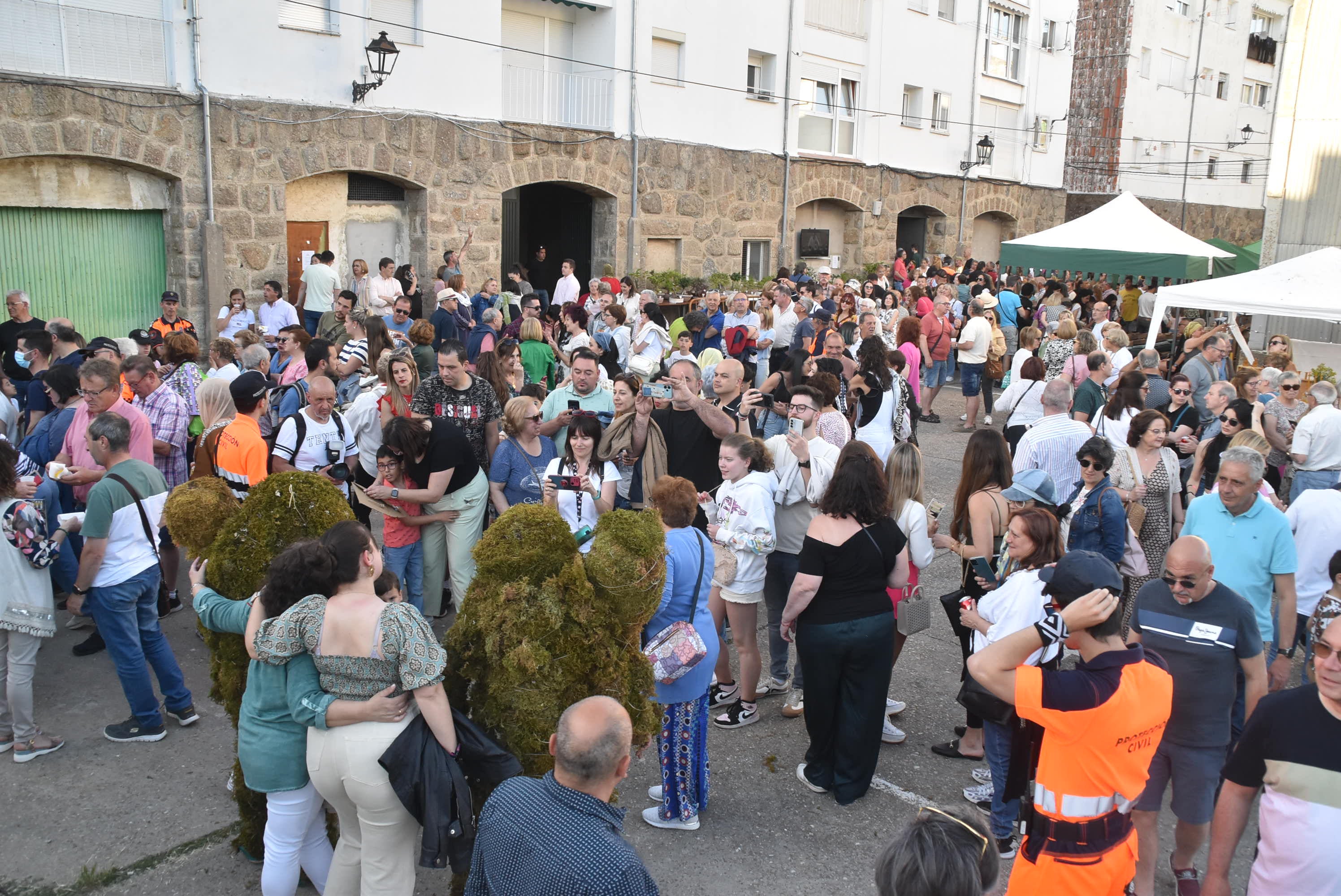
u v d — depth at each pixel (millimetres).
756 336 12320
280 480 3770
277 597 3242
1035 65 27797
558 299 16203
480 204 15523
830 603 4367
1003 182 27406
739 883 3959
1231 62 36375
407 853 3262
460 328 12562
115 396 5465
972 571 4680
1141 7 30594
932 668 6070
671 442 5875
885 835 4316
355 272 13523
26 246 11484
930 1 23891
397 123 14234
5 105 10781
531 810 2557
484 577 3430
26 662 4625
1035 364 9148
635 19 17281
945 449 12078
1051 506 4586
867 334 11922
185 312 12633
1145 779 2898
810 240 22141
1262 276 10820
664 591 4121
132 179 12133
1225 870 3092
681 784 4266
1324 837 2836
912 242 26344
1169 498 5590
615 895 2426
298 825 3385
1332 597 3996
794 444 5238
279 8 12914
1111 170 31328
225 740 4961
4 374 7758
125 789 4496
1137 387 6539
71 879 3869
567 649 3350
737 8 19234
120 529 4648
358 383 8055
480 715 3438
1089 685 2797
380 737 3094
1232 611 3680
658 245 18734
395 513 5668
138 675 4789
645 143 17828
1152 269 15406
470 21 14992
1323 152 14617
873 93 22797
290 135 13156
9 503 4516
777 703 5555
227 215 12750
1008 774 3373
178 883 3883
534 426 5945
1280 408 7688
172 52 12047
